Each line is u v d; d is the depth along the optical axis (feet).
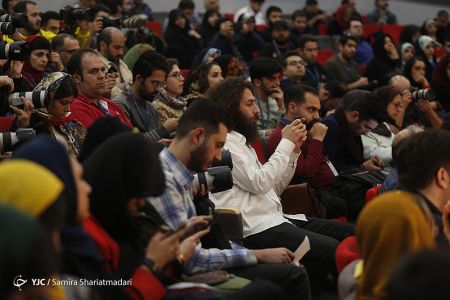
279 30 30.19
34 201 6.43
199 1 38.78
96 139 9.96
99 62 15.21
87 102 15.24
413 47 31.14
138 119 16.72
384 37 29.60
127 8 30.17
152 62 16.67
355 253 9.37
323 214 15.80
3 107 14.75
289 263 11.64
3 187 6.44
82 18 21.62
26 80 16.14
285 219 14.12
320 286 14.16
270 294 10.08
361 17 38.83
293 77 24.47
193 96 19.07
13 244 5.08
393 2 45.85
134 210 9.01
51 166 7.55
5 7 23.32
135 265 8.96
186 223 9.95
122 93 17.04
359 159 18.22
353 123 18.35
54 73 13.56
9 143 11.52
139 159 8.77
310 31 37.37
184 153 10.86
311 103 16.19
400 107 20.22
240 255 11.09
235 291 10.12
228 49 28.12
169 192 10.36
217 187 11.34
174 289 9.53
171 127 14.69
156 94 17.39
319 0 43.24
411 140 10.02
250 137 14.11
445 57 24.66
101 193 8.73
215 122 10.91
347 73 29.22
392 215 7.45
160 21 36.83
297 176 15.88
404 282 5.21
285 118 16.44
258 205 13.62
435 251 5.33
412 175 9.89
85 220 8.58
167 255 8.87
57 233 6.69
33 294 5.28
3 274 5.04
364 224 7.59
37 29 20.99
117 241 9.00
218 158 11.15
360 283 7.66
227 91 14.08
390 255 7.37
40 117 13.50
